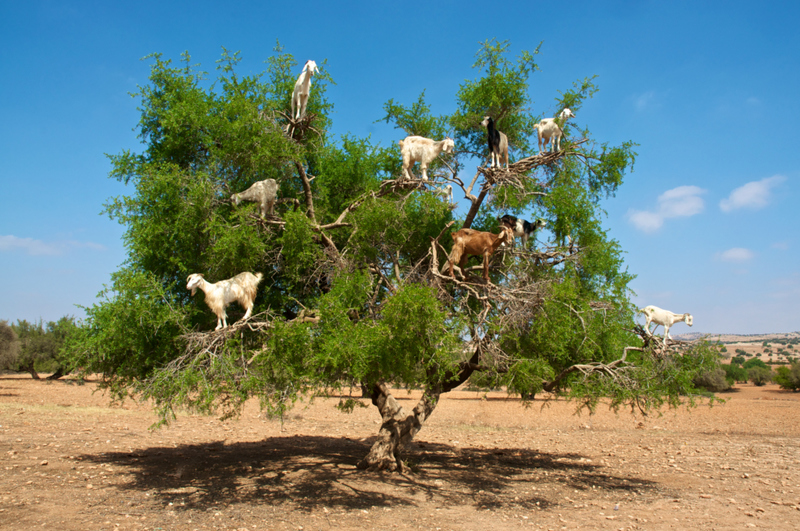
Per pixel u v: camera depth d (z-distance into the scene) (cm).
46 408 2375
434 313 792
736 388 7019
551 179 1145
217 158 994
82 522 743
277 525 770
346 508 882
